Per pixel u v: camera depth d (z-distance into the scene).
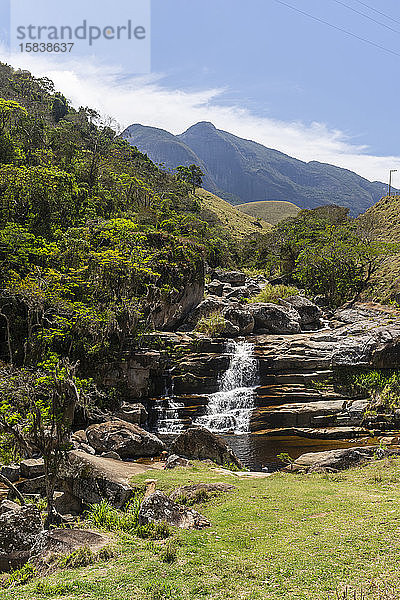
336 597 7.96
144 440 26.28
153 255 43.88
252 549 10.55
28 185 47.00
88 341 33.78
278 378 37.28
